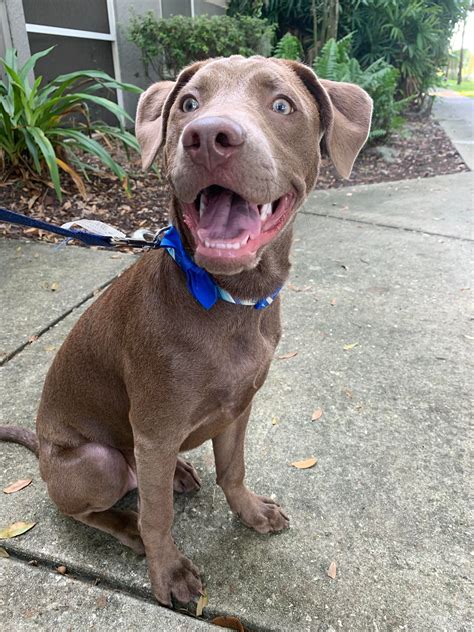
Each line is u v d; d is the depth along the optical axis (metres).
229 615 0.44
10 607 0.44
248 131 0.34
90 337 0.48
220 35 1.78
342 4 2.60
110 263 1.06
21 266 1.03
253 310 0.42
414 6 2.63
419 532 0.52
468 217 1.38
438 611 0.44
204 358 0.41
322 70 1.97
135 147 1.37
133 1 1.92
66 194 1.31
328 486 0.57
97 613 0.44
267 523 0.51
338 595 0.46
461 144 2.19
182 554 0.48
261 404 0.69
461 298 0.96
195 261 0.37
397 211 1.44
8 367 0.75
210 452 0.63
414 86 2.82
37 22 1.65
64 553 0.49
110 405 0.49
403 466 0.59
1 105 1.19
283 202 0.40
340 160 0.44
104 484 0.48
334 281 1.03
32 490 0.56
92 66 1.84
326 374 0.75
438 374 0.75
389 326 0.87
